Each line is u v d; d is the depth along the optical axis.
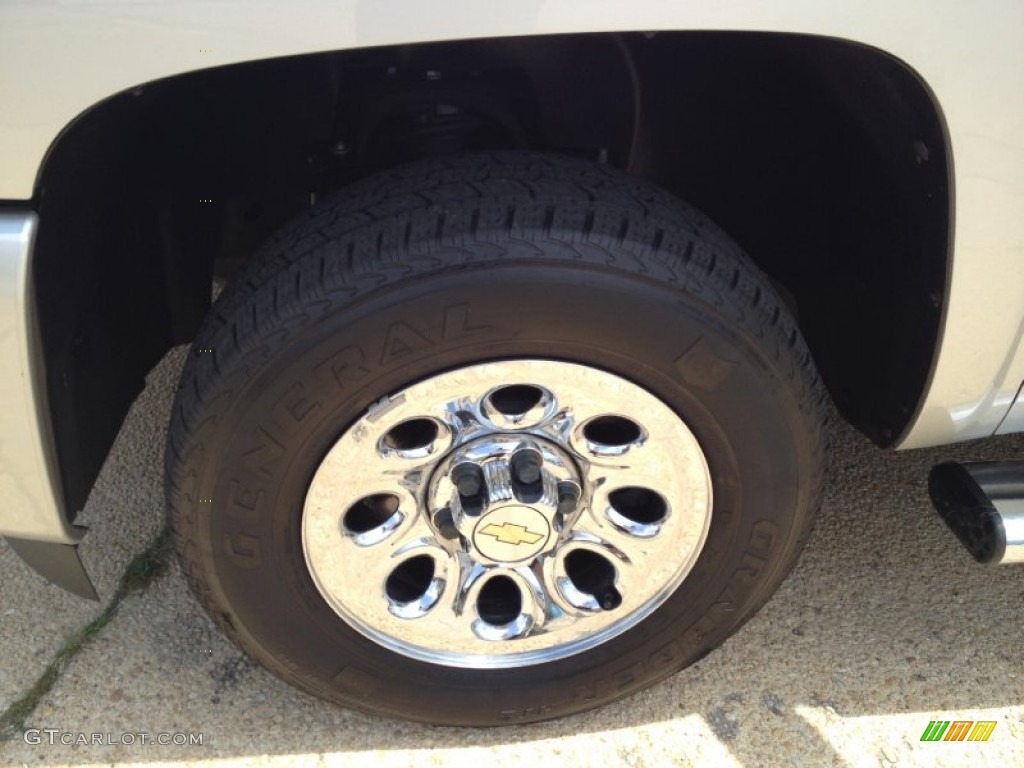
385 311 1.42
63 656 2.04
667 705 1.97
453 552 1.72
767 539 1.72
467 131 1.92
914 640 2.11
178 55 1.25
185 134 1.79
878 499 2.42
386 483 1.61
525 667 1.82
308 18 1.24
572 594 1.79
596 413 1.58
